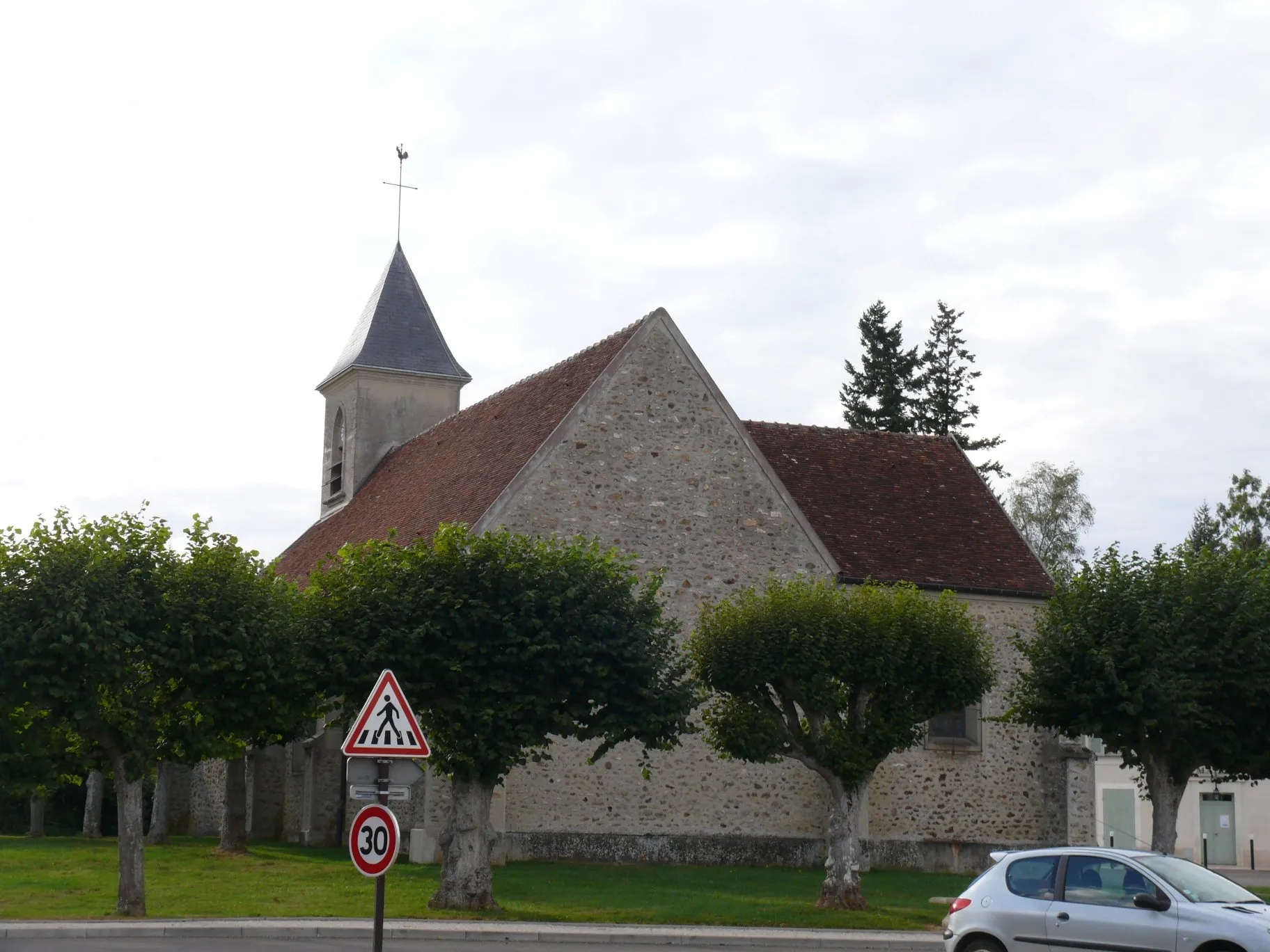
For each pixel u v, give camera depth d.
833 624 23.42
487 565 22.25
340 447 43.56
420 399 42.75
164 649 20.88
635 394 29.64
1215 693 25.06
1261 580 25.67
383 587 22.06
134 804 21.22
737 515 29.86
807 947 19.11
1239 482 56.03
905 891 26.39
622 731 22.12
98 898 23.06
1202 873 15.05
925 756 30.94
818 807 29.78
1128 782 40.38
